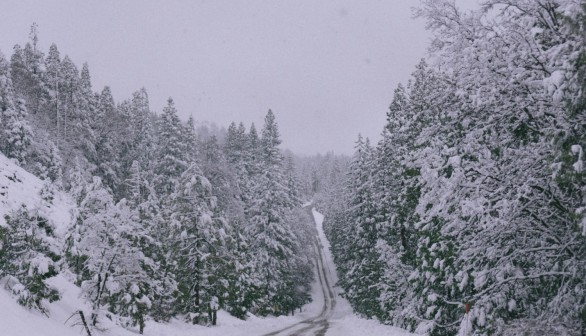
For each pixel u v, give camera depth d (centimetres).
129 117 6606
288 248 4522
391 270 2289
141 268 1513
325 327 2753
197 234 2578
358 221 3378
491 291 955
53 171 4234
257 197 4469
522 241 938
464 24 948
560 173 682
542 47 886
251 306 3803
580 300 833
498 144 957
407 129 1945
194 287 2628
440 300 1480
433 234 1444
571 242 830
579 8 610
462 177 888
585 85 627
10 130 3825
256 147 7531
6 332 818
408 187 1781
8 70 4081
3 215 1306
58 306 1376
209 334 2155
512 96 888
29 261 1169
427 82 1836
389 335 1839
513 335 901
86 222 1334
